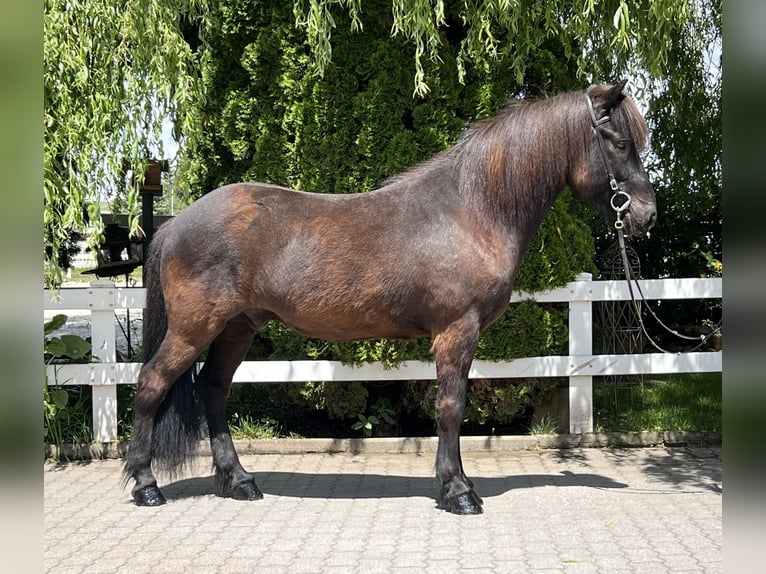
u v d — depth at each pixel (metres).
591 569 3.27
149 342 4.32
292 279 4.04
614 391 6.70
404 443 5.61
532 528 3.81
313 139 5.53
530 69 5.73
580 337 5.61
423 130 5.48
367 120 5.48
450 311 3.94
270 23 5.57
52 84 4.77
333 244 4.04
